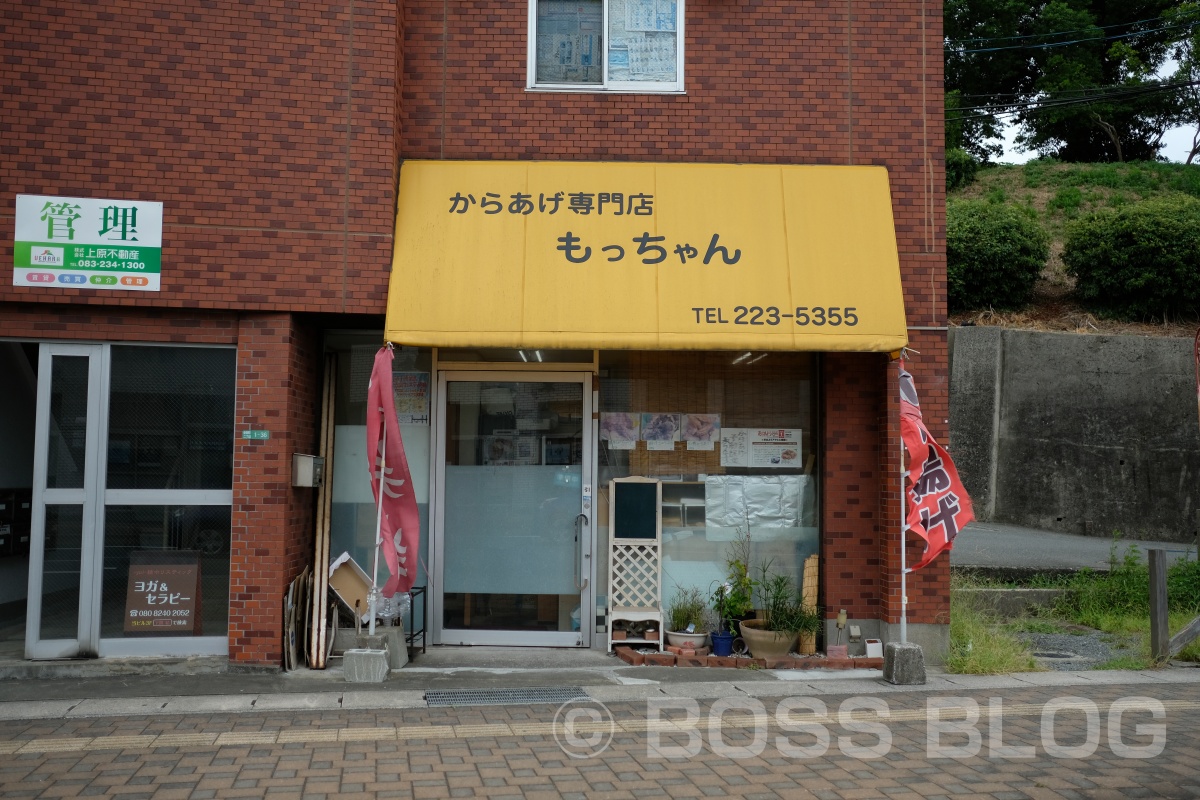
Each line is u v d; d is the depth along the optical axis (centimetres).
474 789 541
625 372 974
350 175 870
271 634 841
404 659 876
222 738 639
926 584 902
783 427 970
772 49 945
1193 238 1855
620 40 946
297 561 890
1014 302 2005
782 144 938
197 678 819
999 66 3403
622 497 955
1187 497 1669
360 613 904
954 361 1922
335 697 755
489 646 953
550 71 948
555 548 963
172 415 870
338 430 970
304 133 866
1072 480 1758
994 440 1861
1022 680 845
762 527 962
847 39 946
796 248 891
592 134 934
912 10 950
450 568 963
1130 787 552
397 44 892
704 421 970
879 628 918
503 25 938
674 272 878
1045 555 1448
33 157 838
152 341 859
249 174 859
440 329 845
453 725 677
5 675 822
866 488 929
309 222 863
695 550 962
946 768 587
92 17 847
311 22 872
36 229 834
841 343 859
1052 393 1806
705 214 901
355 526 961
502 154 929
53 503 852
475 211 894
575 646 955
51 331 847
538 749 621
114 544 858
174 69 855
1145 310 1884
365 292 865
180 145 852
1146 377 1730
